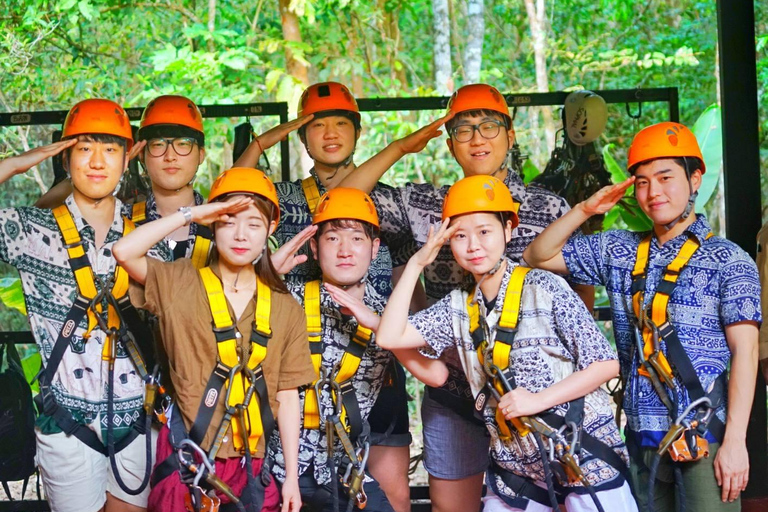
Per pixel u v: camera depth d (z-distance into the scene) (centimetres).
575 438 317
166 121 411
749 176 440
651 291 344
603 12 1064
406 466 405
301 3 939
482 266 332
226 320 325
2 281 604
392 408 395
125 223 369
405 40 1096
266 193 333
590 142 495
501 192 336
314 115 423
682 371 329
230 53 936
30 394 437
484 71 1012
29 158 345
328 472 359
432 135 409
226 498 325
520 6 1098
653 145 342
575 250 364
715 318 335
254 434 327
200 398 324
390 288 412
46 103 962
